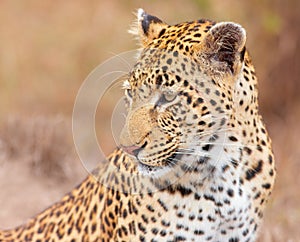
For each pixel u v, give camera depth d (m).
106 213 7.95
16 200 12.73
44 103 18.62
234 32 7.18
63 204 8.80
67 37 19.97
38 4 21.39
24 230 8.98
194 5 18.94
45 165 13.82
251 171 7.60
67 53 19.70
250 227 7.81
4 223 11.91
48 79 19.22
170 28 7.72
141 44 7.84
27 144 14.02
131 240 7.65
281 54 18.38
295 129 16.80
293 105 18.23
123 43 19.56
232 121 7.32
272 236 10.99
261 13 18.48
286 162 14.27
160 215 7.50
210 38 7.16
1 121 15.84
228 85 7.25
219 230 7.70
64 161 13.96
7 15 20.72
